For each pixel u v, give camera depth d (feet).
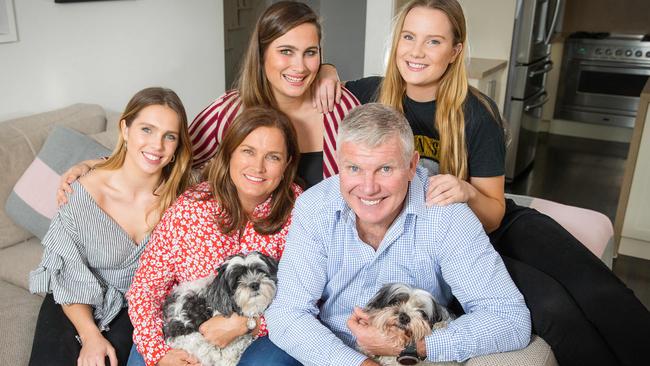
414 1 5.42
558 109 18.10
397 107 5.89
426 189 4.75
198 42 10.53
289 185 5.32
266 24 5.51
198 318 4.72
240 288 4.59
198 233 4.97
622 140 17.98
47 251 5.27
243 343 4.83
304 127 6.19
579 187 14.29
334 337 4.41
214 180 5.04
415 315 4.20
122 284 5.54
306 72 5.62
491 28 13.41
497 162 5.57
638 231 10.27
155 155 5.19
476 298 4.47
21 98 7.77
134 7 9.07
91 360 4.85
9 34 7.39
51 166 6.85
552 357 4.48
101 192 5.40
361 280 4.76
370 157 4.09
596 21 17.62
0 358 5.12
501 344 4.31
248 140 4.81
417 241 4.60
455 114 5.47
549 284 4.75
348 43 18.76
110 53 8.84
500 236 5.81
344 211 4.59
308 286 4.68
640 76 16.28
